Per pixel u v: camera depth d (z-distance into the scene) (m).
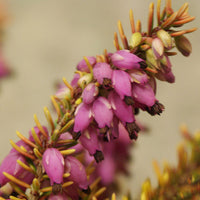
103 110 0.15
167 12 0.15
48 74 0.68
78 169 0.15
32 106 0.61
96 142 0.15
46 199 0.15
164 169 0.17
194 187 0.16
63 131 0.15
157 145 0.55
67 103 0.15
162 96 0.64
